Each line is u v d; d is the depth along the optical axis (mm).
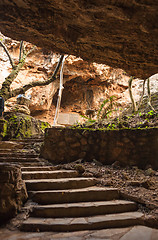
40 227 2201
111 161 4301
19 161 4168
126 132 4332
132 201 2850
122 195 3012
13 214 2371
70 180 3139
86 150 4449
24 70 12391
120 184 3283
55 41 2693
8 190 2396
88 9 1898
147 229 2285
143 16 1908
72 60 12203
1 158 4129
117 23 2109
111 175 3674
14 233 2109
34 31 2486
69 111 14727
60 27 2320
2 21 2326
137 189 3084
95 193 2926
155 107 6898
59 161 4371
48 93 12789
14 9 2092
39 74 12750
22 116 6926
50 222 2273
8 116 6844
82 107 14766
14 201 2434
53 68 12711
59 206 2545
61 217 2473
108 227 2328
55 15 2121
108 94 14523
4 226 2260
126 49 2629
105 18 2035
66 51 2967
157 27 2033
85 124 5281
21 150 4879
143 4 1729
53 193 2771
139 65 2994
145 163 4066
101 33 2354
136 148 4199
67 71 12945
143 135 4203
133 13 1861
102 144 4422
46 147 4492
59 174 3449
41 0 1907
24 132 6582
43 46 2941
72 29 2338
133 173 3787
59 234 2115
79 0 1798
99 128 4934
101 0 1742
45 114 13930
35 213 2473
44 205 2604
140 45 2486
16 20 2270
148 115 5738
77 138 4496
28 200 2719
